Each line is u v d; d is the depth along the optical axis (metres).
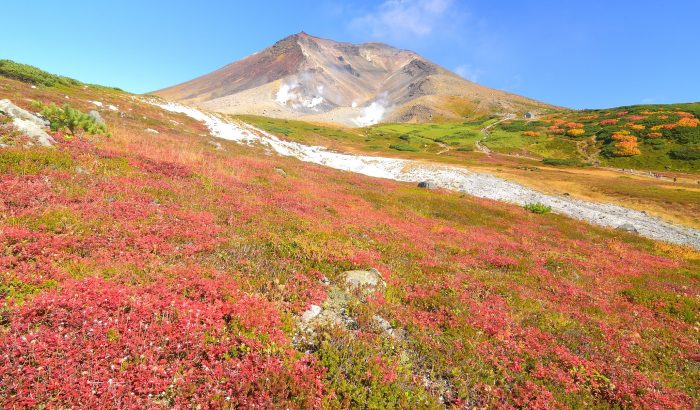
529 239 26.36
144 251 10.29
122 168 17.91
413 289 12.68
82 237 10.07
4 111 19.30
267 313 8.27
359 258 13.66
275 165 35.62
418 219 27.11
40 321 6.42
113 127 31.53
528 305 12.84
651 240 32.34
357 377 7.20
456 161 83.38
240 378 6.36
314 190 27.92
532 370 8.70
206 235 12.59
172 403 5.79
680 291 16.97
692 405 8.12
